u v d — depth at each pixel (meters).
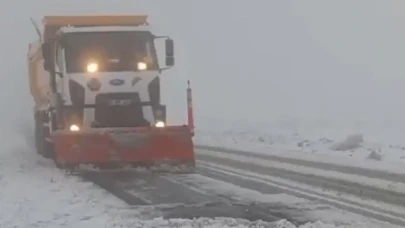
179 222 12.88
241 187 18.03
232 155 27.12
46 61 23.88
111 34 23.11
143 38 23.28
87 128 21.77
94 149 21.00
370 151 26.44
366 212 14.27
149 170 21.59
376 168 21.45
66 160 20.94
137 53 23.14
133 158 21.09
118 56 23.00
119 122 22.78
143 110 22.95
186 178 20.05
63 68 22.78
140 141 21.08
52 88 24.11
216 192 17.14
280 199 15.95
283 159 25.05
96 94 22.61
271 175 20.55
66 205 14.92
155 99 23.08
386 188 17.52
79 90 22.55
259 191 17.27
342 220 13.38
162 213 14.12
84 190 17.41
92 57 22.84
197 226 12.53
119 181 19.30
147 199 16.02
